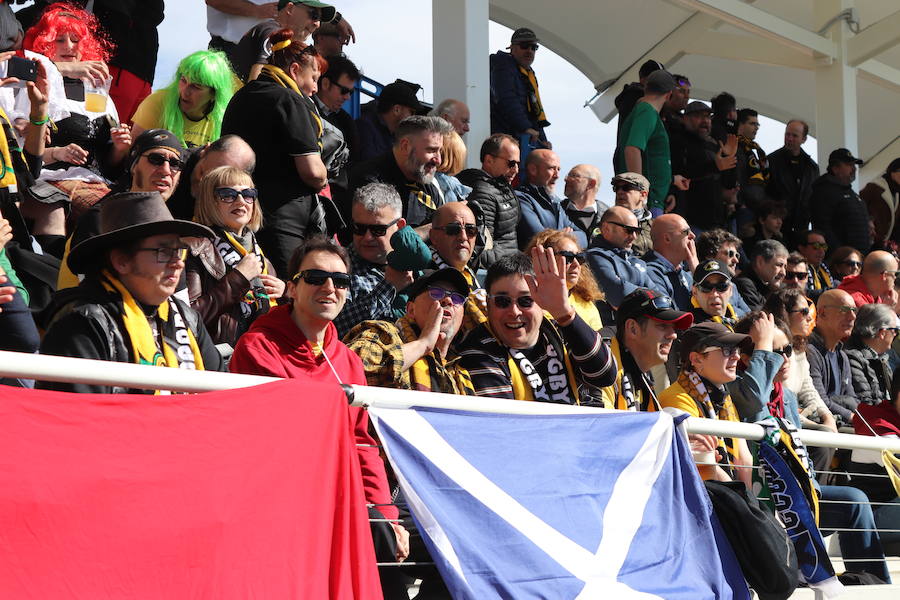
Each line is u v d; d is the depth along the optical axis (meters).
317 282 6.38
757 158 16.98
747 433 7.32
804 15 21.06
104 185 8.88
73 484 4.58
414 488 5.59
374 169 10.64
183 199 8.54
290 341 6.38
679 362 9.65
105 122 9.37
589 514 6.21
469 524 5.71
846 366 12.75
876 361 13.12
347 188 10.65
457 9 13.76
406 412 5.73
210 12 12.07
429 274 7.54
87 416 4.71
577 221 12.71
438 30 13.89
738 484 7.23
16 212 7.82
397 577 6.04
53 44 9.17
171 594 4.70
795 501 7.39
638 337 8.21
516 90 15.34
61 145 8.99
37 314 7.59
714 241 13.12
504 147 11.86
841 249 16.42
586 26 20.16
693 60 21.64
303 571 5.07
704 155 15.43
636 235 12.09
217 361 6.27
